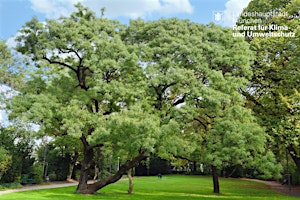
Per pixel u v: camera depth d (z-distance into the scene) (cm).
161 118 1803
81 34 1938
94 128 1914
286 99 2009
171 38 1881
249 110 1781
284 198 2138
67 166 3922
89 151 2191
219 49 1864
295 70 2152
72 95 1995
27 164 3206
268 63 2247
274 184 3819
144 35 2042
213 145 1733
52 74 2233
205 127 2022
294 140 2027
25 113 1842
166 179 4541
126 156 1905
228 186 3400
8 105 2003
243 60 1828
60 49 1969
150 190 2686
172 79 1728
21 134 3120
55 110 1897
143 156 2059
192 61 1830
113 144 1914
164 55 1859
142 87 1795
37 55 1959
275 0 2419
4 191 2317
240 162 1742
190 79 1755
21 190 2420
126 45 2009
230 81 1789
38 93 2102
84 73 2131
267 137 1977
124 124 1628
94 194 2112
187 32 1983
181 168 6144
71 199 1783
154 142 1597
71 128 1722
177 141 1722
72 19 2055
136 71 1844
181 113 1727
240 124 1741
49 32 1939
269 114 2264
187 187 3123
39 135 2017
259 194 2498
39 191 2328
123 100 1916
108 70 1880
